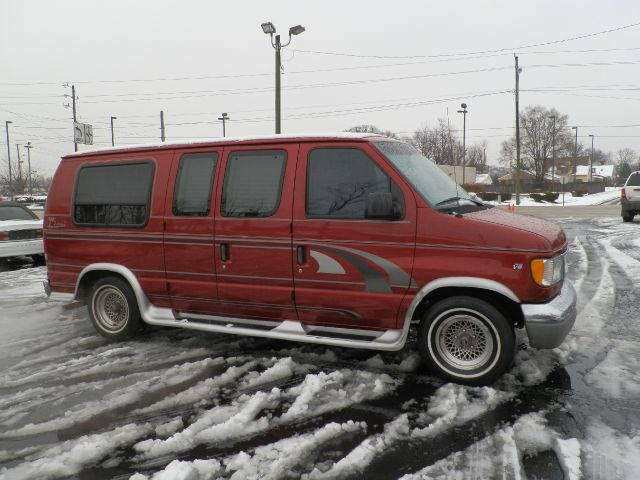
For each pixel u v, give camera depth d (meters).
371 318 4.38
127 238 5.37
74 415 3.83
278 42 19.78
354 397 3.97
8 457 3.28
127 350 5.28
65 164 5.81
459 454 3.16
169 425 3.62
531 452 3.17
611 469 2.96
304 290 4.56
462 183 52.09
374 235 4.26
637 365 4.53
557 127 82.25
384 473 2.98
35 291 8.66
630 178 18.02
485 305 4.04
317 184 4.50
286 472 3.01
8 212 11.62
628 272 8.71
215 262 4.91
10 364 5.00
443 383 4.20
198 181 5.01
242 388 4.21
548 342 3.93
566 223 18.80
